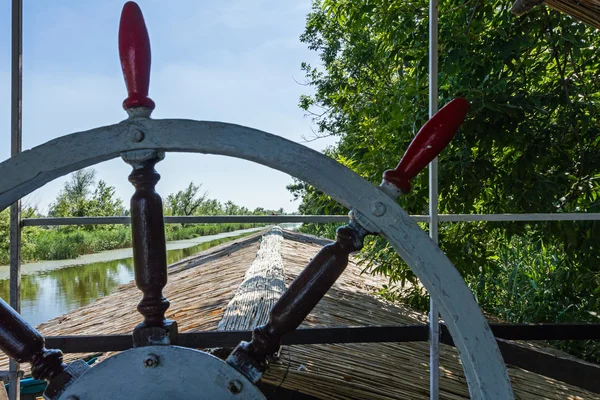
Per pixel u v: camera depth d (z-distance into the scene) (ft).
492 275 18.93
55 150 3.73
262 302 11.13
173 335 3.95
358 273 23.57
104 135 3.73
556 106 13.44
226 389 3.71
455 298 3.65
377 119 16.98
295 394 7.76
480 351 3.60
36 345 4.12
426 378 9.55
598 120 13.98
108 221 6.28
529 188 13.33
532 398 10.66
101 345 6.86
